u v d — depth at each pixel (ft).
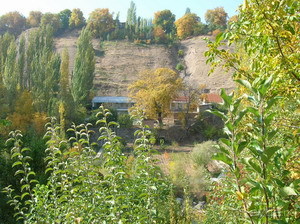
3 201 31.14
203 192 45.93
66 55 121.08
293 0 10.32
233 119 6.43
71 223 14.84
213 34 328.08
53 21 354.74
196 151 67.41
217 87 216.33
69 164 17.72
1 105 102.99
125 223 13.94
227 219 15.34
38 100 112.16
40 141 38.73
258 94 6.27
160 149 109.60
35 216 16.40
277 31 10.39
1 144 38.88
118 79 241.55
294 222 6.68
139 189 16.03
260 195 7.31
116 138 15.28
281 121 12.19
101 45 313.32
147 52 303.07
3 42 157.07
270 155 6.06
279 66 10.86
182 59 293.64
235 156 6.49
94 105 171.22
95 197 15.24
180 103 158.20
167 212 20.39
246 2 10.84
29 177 34.01
